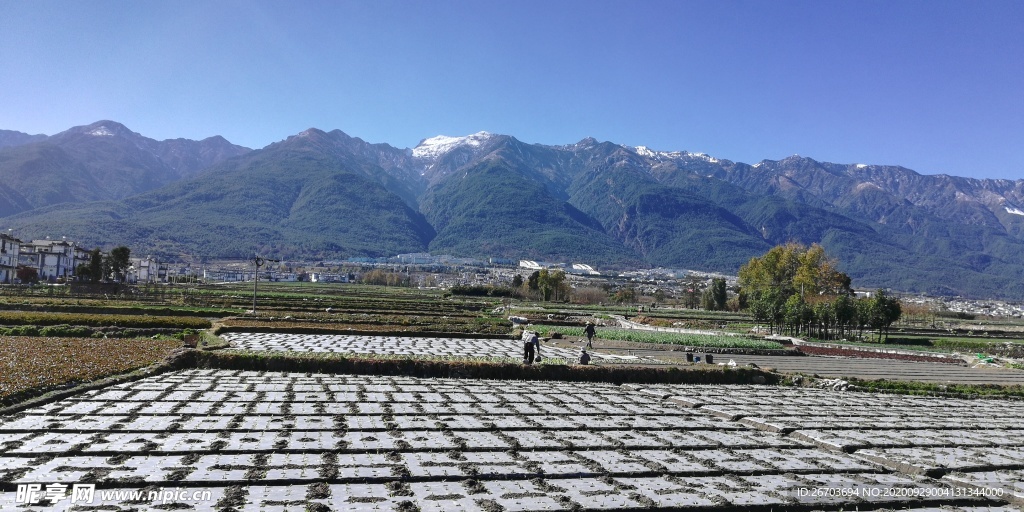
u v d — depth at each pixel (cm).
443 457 1584
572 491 1385
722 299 13012
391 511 1210
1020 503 1463
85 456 1469
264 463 1463
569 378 3347
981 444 2061
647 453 1734
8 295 6681
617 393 2895
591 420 2153
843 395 3219
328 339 4647
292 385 2616
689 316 9806
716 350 5091
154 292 7794
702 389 3203
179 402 2109
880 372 4172
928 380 3859
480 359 3534
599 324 7631
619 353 4638
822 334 7244
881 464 1759
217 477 1348
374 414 2059
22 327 3994
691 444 1853
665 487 1444
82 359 2830
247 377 2811
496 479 1448
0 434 1625
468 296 12912
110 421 1795
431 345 4628
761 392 3178
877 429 2225
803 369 4162
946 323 11319
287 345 4034
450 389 2705
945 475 1658
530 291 13650
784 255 10981
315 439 1686
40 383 2183
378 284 18562
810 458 1775
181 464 1433
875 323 6862
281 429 1783
